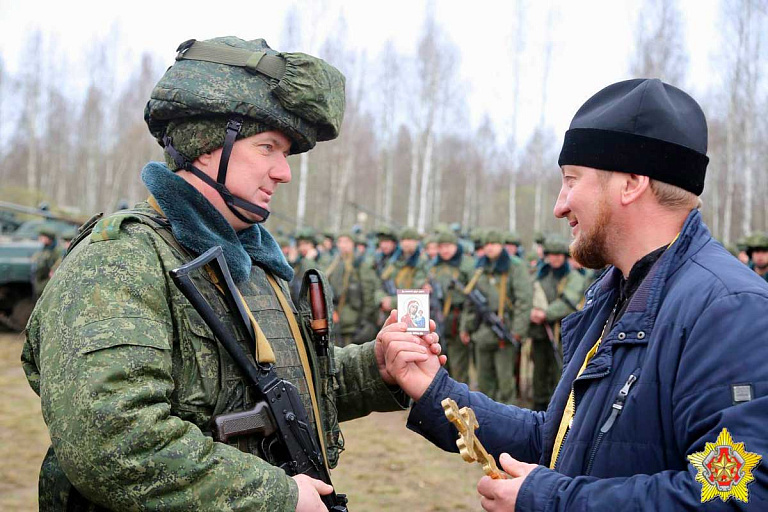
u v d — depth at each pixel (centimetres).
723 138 2558
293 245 1298
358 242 1159
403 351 205
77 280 156
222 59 177
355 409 218
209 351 165
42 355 153
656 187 167
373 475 541
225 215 181
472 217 3362
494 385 784
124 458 141
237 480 148
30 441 581
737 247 1034
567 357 199
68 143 3884
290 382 181
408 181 3575
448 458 593
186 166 179
